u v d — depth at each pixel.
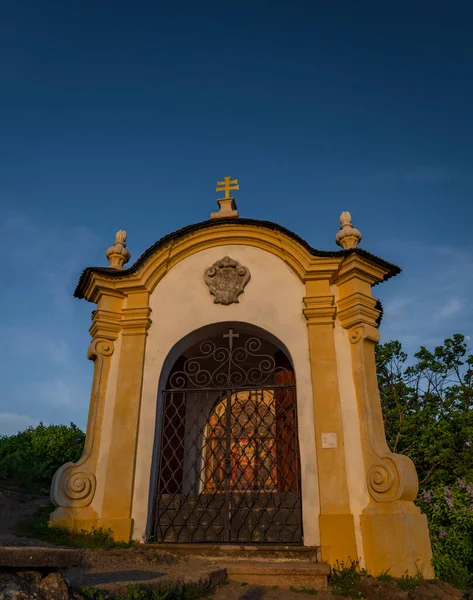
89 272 8.91
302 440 7.56
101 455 7.94
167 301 8.86
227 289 8.70
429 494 8.98
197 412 11.14
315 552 6.84
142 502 7.54
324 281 8.45
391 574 6.38
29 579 3.87
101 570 5.65
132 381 8.24
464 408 13.81
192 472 10.57
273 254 8.89
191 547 7.09
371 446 7.22
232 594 5.77
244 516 7.67
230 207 9.84
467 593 5.77
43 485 11.10
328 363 7.86
